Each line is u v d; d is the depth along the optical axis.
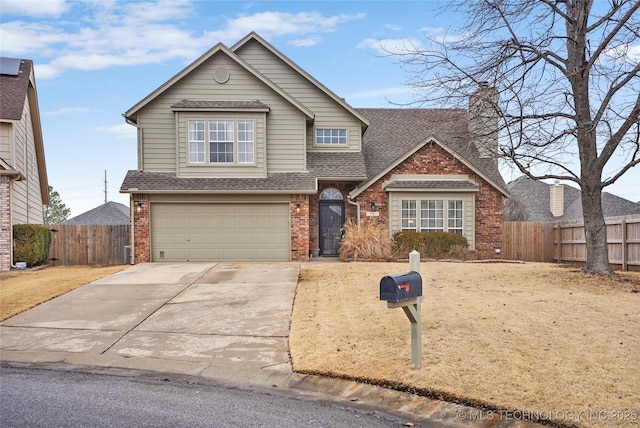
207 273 14.55
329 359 6.75
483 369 6.00
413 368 6.16
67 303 10.89
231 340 8.04
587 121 11.48
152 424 4.89
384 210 19.61
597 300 9.38
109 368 6.98
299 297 11.04
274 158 19.08
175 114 18.34
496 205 19.95
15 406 5.42
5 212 17.12
